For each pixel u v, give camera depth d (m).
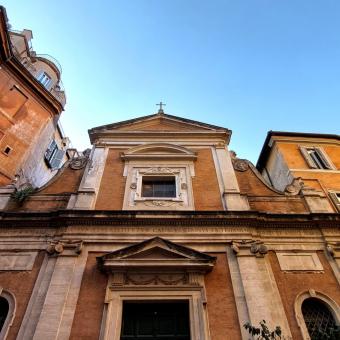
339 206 13.98
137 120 17.50
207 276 10.68
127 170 14.52
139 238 11.64
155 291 10.12
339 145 17.81
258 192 14.10
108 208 12.79
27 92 19.91
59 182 14.12
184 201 13.19
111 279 10.41
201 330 9.27
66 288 10.09
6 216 11.94
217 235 11.84
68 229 11.75
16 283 10.38
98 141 16.17
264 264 11.07
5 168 17.25
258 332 7.93
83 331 9.22
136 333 9.66
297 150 17.17
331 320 10.07
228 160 15.30
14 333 9.21
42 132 20.20
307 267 11.22
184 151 15.45
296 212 13.16
